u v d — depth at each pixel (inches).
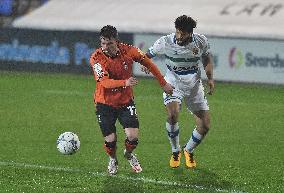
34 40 2632.9
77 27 2952.8
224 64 2412.6
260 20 2755.9
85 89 2240.4
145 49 2527.1
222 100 2052.2
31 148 1400.1
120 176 1152.2
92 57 1058.1
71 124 1675.7
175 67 1181.7
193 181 1123.9
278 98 2106.3
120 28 2886.3
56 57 2610.7
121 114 1090.7
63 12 3053.6
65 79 2459.4
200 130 1190.3
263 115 1820.9
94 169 1211.9
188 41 1149.1
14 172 1182.9
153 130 1600.6
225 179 1143.0
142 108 1903.3
